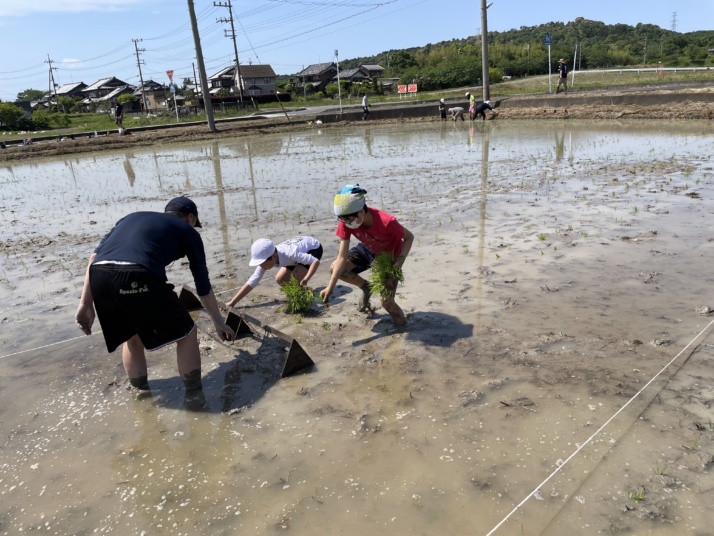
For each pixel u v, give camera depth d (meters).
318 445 3.41
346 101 59.19
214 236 8.81
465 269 6.40
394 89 81.88
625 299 5.22
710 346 4.23
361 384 4.10
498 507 2.79
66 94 116.81
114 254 3.81
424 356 4.44
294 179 14.27
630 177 11.27
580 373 3.98
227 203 11.55
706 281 5.50
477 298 5.54
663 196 9.30
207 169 17.80
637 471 2.96
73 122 65.06
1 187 16.81
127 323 3.98
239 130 33.59
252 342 4.98
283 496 3.00
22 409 4.09
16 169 22.72
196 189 13.70
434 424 3.53
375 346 4.70
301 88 92.31
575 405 3.60
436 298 5.62
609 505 2.75
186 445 3.52
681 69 45.28
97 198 13.43
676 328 4.56
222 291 6.32
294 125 35.28
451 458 3.19
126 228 3.95
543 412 3.55
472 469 3.09
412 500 2.89
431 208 9.70
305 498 2.97
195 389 4.21
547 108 28.08
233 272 6.96
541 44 92.94
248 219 9.88
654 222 7.75
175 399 4.09
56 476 3.31
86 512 3.00
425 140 22.38
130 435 3.68
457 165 14.72
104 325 3.94
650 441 3.20
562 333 4.62
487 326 4.88
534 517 2.71
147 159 22.88
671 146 15.41
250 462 3.30
